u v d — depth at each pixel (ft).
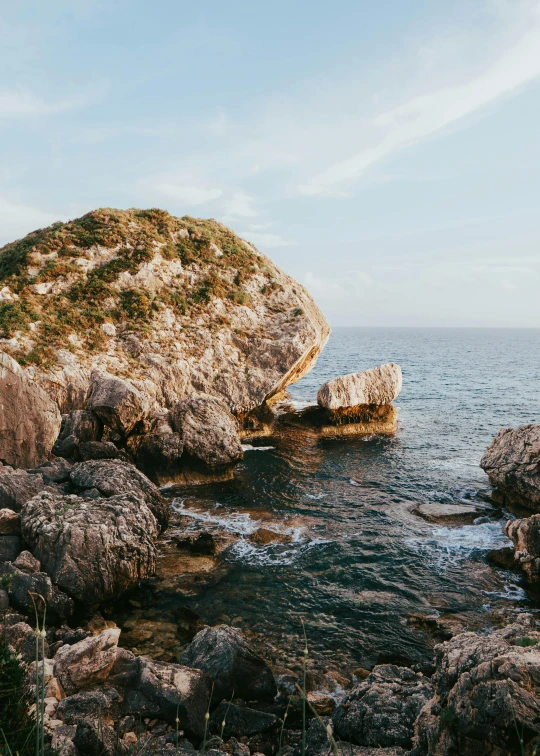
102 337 136.36
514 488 76.48
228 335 149.69
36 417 83.87
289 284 184.65
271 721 34.24
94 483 69.05
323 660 44.60
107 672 34.30
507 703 20.30
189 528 74.02
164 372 131.95
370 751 28.71
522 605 54.19
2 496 62.54
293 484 94.38
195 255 173.99
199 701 33.60
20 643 36.94
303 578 59.67
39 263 154.10
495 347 645.10
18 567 49.44
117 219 177.68
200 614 51.88
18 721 18.83
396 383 140.26
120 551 53.31
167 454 94.68
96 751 24.45
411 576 60.29
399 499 85.97
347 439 129.49
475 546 68.03
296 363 148.05
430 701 26.23
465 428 141.69
